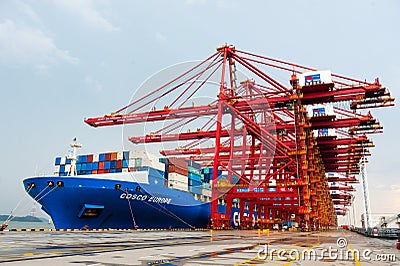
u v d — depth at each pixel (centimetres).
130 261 991
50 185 3338
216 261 1046
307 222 5169
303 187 5112
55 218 3488
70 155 4053
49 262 923
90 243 1681
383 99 4812
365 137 6631
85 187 3391
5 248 1352
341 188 12356
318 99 5103
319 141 6875
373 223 4784
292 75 5084
